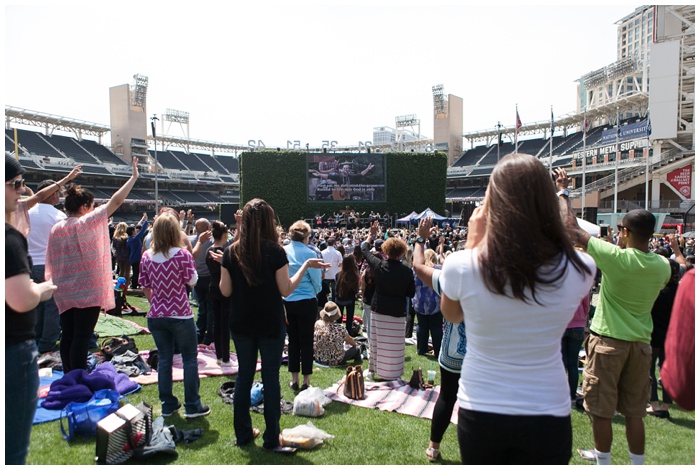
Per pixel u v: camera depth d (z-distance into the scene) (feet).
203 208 226.38
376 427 14.87
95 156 216.95
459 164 242.37
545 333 5.84
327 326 22.74
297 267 17.60
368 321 25.90
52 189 16.15
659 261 10.73
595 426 11.24
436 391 18.54
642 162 129.90
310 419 15.46
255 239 12.34
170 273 14.49
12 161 8.54
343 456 12.73
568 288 5.80
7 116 199.72
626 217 11.20
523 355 5.83
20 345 7.57
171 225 14.76
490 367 5.96
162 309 14.57
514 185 5.84
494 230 5.85
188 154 275.80
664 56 124.06
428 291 23.75
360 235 66.08
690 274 5.80
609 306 11.15
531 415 5.72
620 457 13.30
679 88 127.24
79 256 15.93
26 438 7.73
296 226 18.02
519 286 5.54
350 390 17.53
